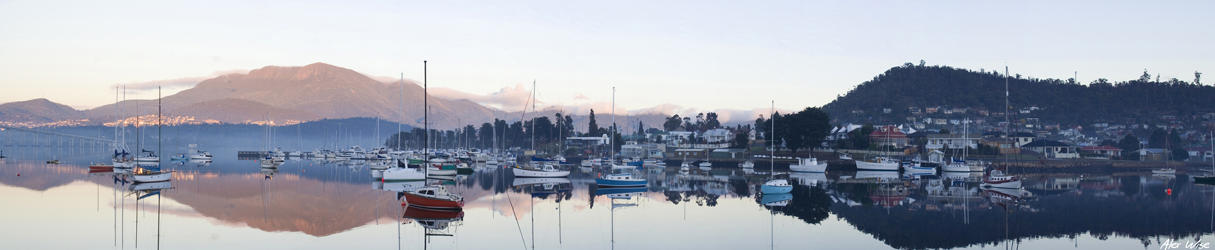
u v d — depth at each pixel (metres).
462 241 43.94
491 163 157.75
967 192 82.19
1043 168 144.38
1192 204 68.69
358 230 47.44
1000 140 190.88
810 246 43.47
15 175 103.38
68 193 72.38
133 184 85.44
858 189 86.69
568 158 188.25
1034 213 59.97
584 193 77.69
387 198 69.00
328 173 118.06
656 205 64.94
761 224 52.38
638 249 42.06
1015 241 46.00
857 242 45.00
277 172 120.75
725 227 50.78
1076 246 44.47
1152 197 76.81
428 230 47.84
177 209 58.56
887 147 175.62
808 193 79.69
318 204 63.00
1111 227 51.81
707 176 117.50
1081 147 189.00
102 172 112.50
